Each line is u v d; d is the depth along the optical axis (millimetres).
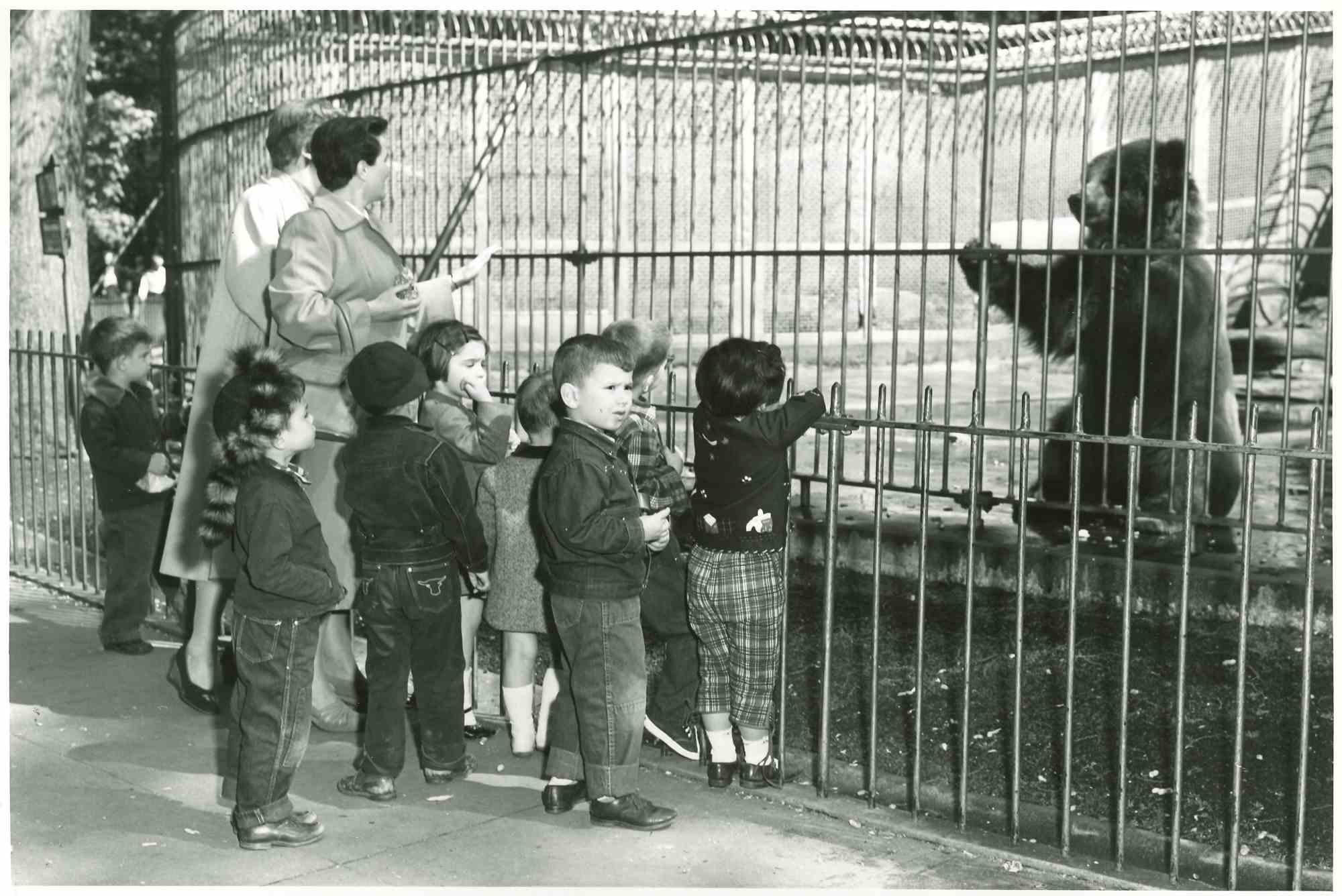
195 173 11555
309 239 4637
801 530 7949
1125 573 3799
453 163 11969
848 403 14633
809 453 11844
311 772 4570
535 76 9344
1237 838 3693
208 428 5289
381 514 4188
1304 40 6641
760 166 16578
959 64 7547
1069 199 8789
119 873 3734
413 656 4340
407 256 9727
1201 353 8328
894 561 7672
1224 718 5203
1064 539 7871
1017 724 4012
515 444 5523
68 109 13070
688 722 4676
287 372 3934
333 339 4762
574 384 3945
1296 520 8789
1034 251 7434
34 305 12789
